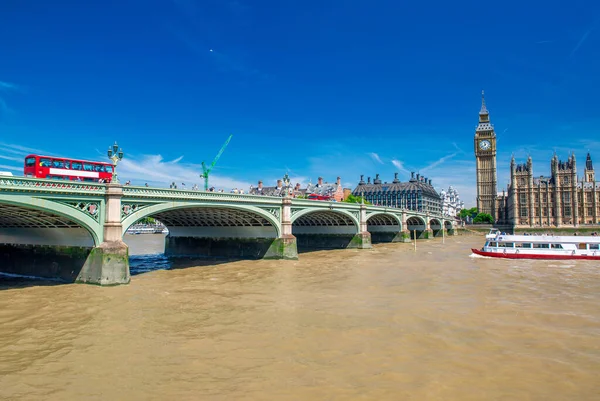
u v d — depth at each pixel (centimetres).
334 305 2731
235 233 5856
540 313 2439
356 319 2356
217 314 2506
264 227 5641
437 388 1438
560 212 15088
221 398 1383
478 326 2186
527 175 15738
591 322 2247
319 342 1952
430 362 1681
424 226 11794
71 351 1856
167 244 6469
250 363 1695
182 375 1580
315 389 1441
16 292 3162
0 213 3409
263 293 3175
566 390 1417
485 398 1364
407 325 2219
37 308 2653
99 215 3428
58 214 3150
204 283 3644
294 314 2492
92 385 1498
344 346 1889
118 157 3575
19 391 1450
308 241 8225
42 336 2077
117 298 2950
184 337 2050
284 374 1576
